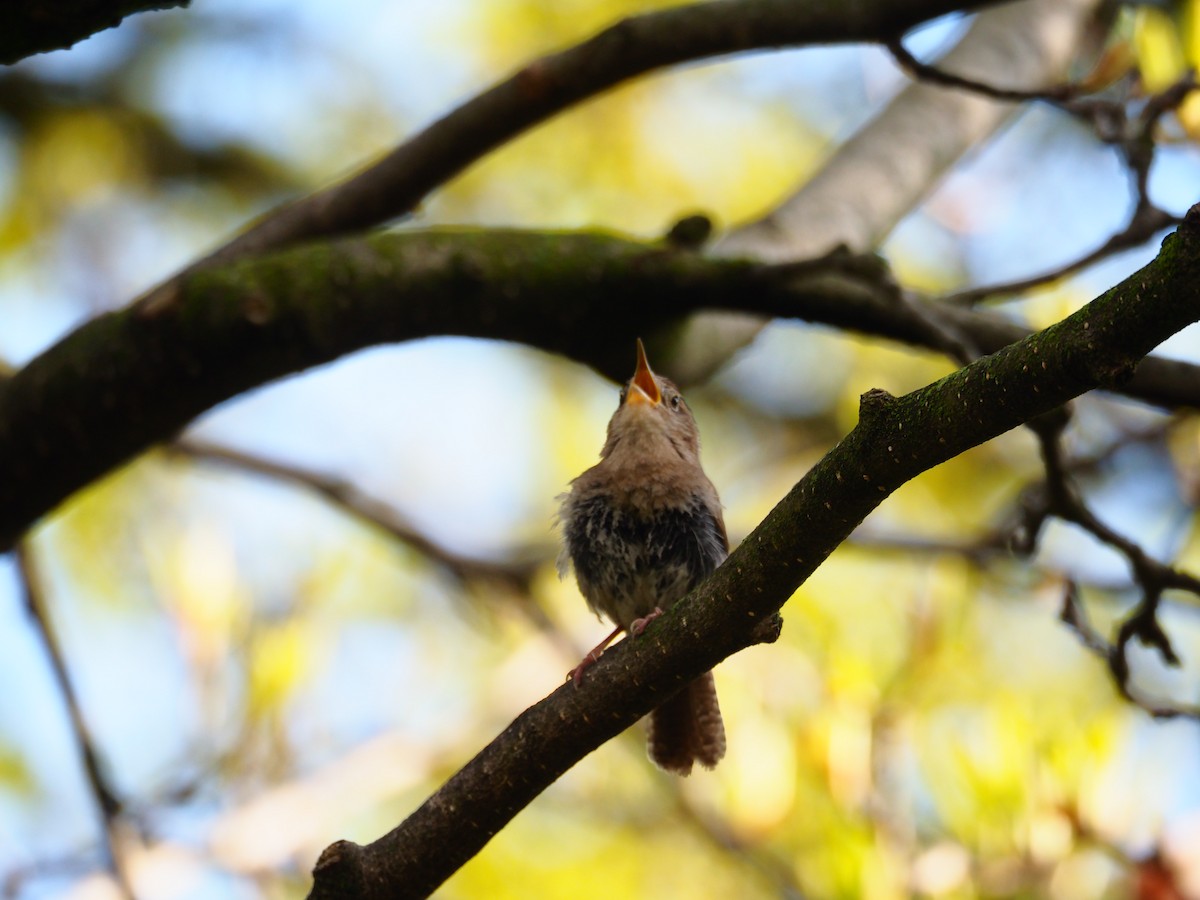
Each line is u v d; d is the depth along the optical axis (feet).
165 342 23.72
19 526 25.26
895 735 24.09
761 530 16.55
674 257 25.21
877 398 15.34
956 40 35.29
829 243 29.68
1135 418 37.88
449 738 33.24
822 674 25.14
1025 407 14.47
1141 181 24.91
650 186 43.29
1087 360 13.91
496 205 43.52
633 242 25.64
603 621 28.25
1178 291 13.25
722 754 25.75
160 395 24.09
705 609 17.19
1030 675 33.73
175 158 44.32
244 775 29.89
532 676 34.40
